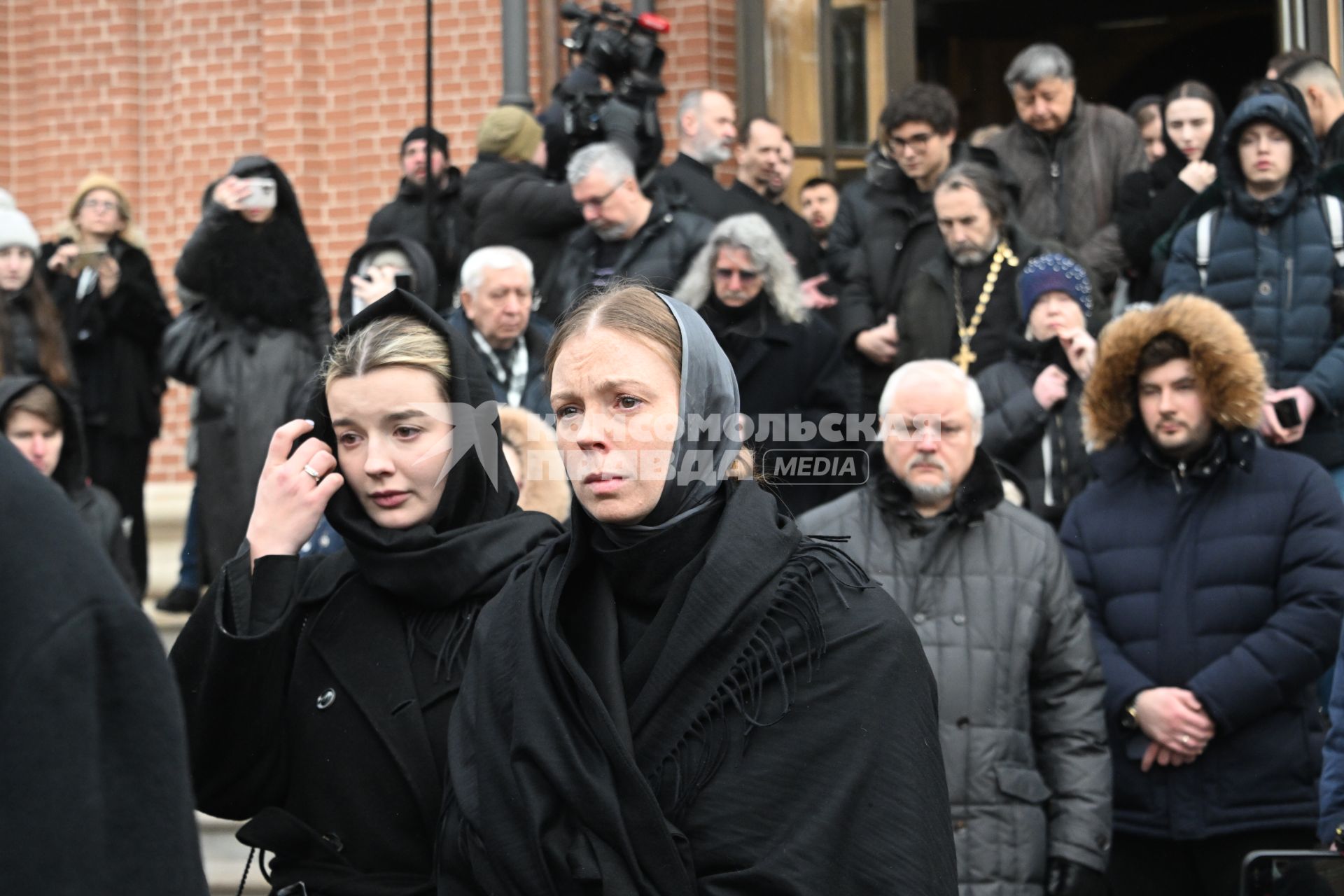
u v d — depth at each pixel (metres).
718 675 2.43
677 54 9.95
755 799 2.39
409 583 2.94
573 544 2.56
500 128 7.36
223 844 6.23
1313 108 7.12
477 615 2.93
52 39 11.29
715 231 5.79
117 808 1.68
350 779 2.89
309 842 2.90
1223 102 15.85
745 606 2.45
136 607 1.77
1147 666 4.62
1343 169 6.12
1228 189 5.92
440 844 2.60
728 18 10.02
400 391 2.93
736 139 8.32
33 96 11.34
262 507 2.91
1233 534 4.61
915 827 2.38
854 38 9.88
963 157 7.15
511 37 8.98
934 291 6.23
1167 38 15.66
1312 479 4.62
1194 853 4.56
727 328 5.74
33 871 1.63
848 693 2.45
